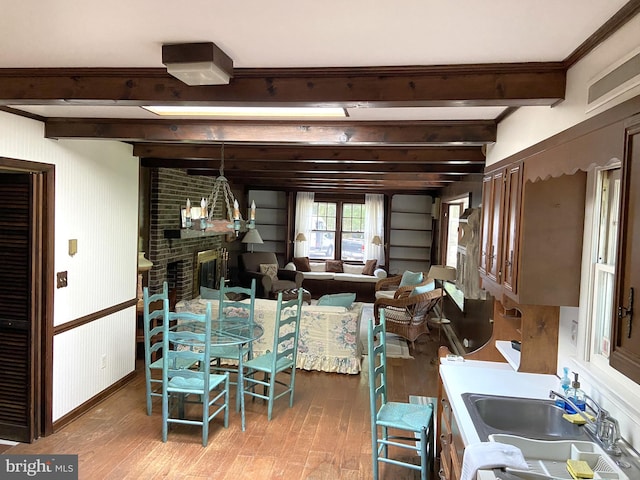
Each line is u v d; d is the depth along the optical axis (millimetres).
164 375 3555
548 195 2408
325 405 4367
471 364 2961
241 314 5348
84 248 3984
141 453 3400
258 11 1571
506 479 1578
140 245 5793
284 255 10719
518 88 2053
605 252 2242
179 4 1536
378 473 3137
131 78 2311
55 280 3619
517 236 2512
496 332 3098
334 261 10445
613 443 1831
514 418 2281
